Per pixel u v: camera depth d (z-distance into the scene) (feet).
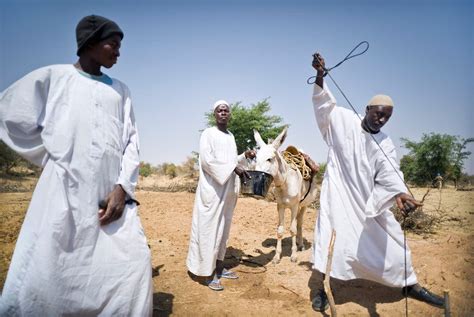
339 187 14.67
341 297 16.24
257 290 17.22
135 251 11.13
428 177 87.51
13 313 9.57
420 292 15.55
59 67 10.59
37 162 10.84
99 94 10.85
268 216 36.47
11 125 10.18
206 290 17.21
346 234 14.34
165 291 17.04
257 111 82.28
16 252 9.93
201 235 17.17
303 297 16.47
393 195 13.52
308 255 22.85
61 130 10.20
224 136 17.72
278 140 19.51
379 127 14.56
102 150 10.75
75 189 10.28
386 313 14.69
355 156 14.46
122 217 11.24
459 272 18.48
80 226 10.30
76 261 10.25
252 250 24.26
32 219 10.02
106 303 10.69
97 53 10.86
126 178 11.28
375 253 14.44
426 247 23.47
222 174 16.76
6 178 75.51
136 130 12.35
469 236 27.30
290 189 20.49
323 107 14.78
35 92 10.27
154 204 43.73
